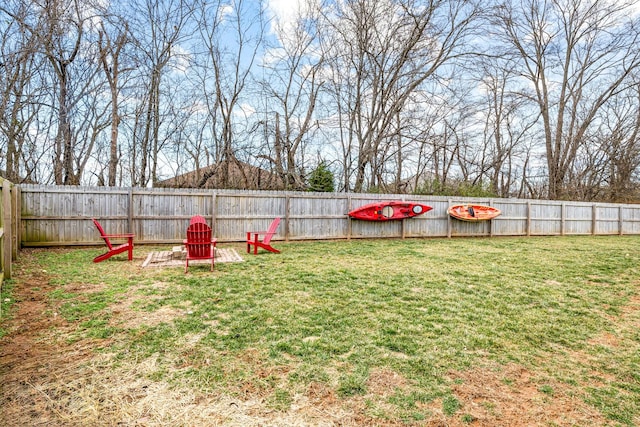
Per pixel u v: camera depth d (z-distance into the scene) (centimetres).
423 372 263
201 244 602
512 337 338
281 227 1118
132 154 1362
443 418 209
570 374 272
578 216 1566
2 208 489
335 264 689
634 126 2116
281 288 491
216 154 1471
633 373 275
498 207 1420
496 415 215
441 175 2147
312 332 332
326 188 1495
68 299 424
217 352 285
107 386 233
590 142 2191
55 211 889
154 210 981
